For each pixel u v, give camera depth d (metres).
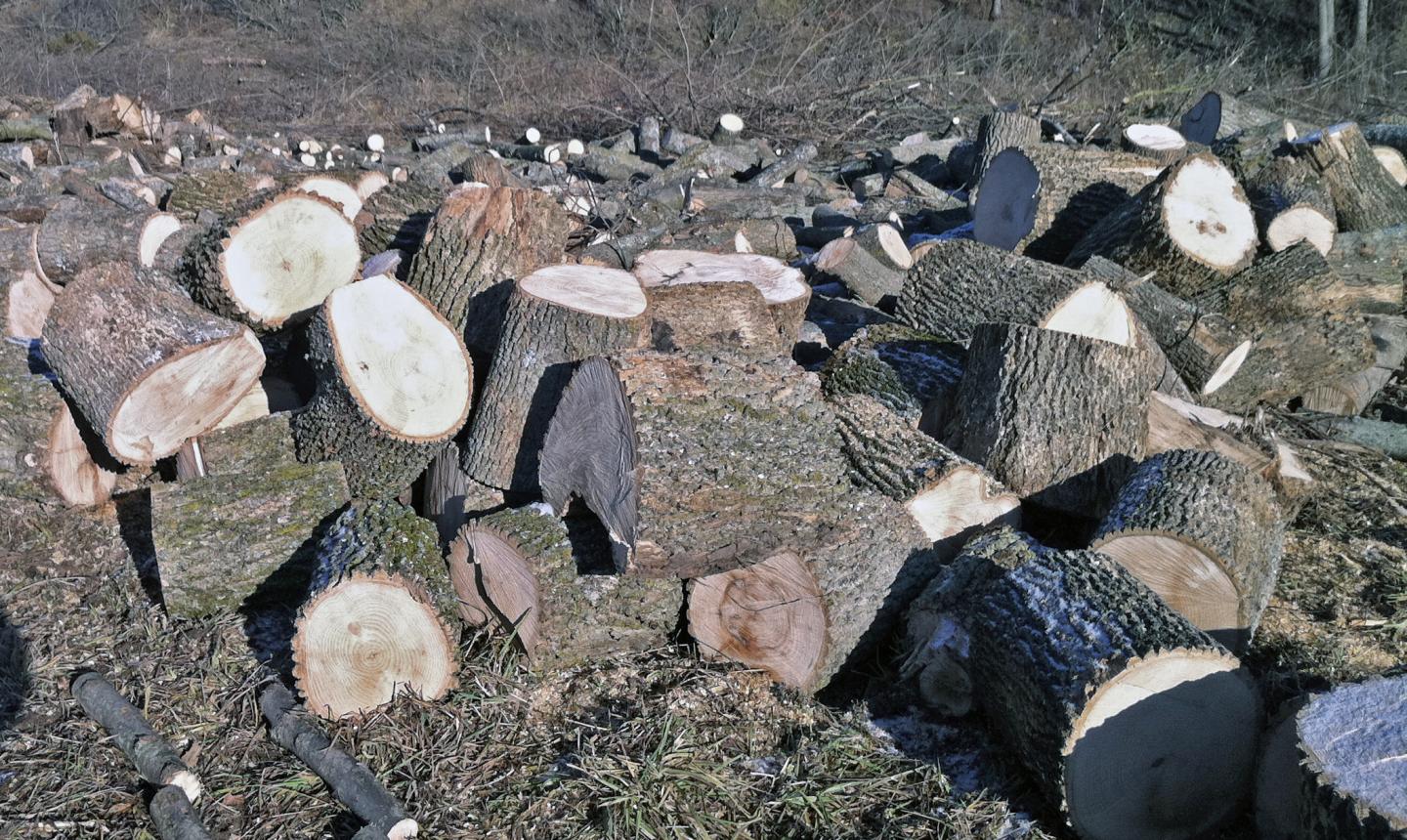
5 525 4.86
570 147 12.49
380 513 4.16
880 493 4.32
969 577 3.87
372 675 3.80
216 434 4.67
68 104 11.33
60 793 3.49
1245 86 16.61
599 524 4.28
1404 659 4.20
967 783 3.58
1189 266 6.49
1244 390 6.18
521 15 22.73
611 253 7.29
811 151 12.67
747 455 3.90
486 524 4.05
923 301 6.15
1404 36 20.41
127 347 4.66
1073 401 4.72
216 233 5.36
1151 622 3.29
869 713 3.91
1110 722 3.17
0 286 5.52
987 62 19.20
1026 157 7.78
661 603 4.03
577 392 4.16
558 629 3.94
